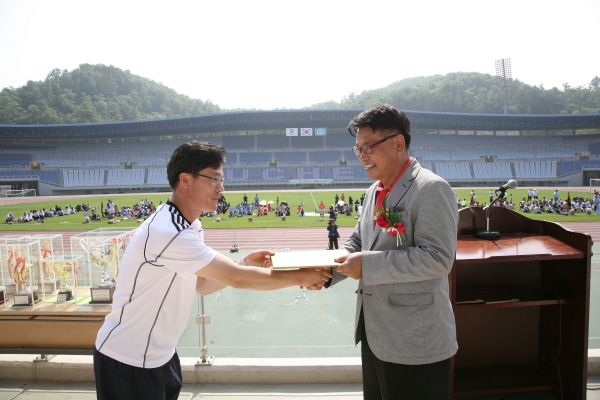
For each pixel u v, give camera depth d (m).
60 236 4.24
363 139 2.18
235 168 79.50
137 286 1.96
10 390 3.41
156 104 176.50
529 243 2.99
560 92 136.50
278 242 19.45
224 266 1.97
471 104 142.62
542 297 2.95
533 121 82.38
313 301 6.00
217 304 5.82
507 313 3.33
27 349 3.50
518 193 51.16
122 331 1.98
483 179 74.56
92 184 75.50
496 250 2.83
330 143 90.06
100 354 2.00
